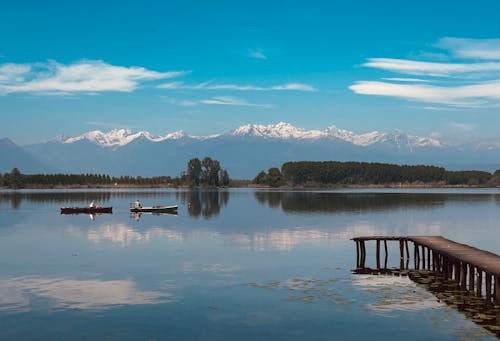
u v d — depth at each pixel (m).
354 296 31.25
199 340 24.25
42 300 30.92
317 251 49.91
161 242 56.72
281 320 26.81
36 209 112.19
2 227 73.62
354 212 100.38
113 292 32.84
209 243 55.69
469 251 37.62
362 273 38.91
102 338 24.56
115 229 70.62
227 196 184.88
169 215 95.62
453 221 81.75
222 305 29.64
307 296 31.36
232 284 34.88
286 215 93.50
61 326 26.22
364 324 26.00
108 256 47.03
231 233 64.94
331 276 37.59
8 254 48.41
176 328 25.83
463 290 32.94
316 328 25.58
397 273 39.22
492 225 75.81
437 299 30.52
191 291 33.00
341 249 51.50
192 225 75.69
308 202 137.12
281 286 34.12
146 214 98.38
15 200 151.12
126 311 28.62
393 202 136.38
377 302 29.84
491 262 32.34
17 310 28.84
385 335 24.48
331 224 76.31
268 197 172.75
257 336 24.64
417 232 66.56
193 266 41.66
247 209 110.56
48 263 43.31
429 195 191.00
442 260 39.22
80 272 39.34
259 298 31.00
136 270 40.03
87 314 28.12
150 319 27.20
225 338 24.45
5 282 35.81
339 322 26.36
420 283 35.22
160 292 32.78
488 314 27.41
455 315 27.25
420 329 25.17
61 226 74.94
